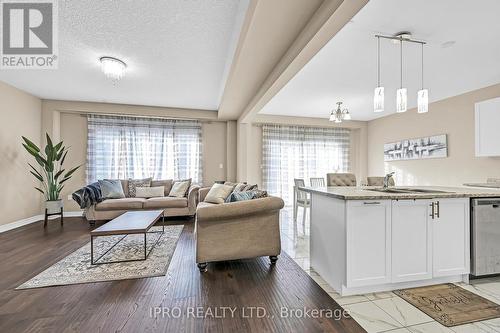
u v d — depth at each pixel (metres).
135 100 4.87
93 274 2.31
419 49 2.81
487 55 2.96
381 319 1.66
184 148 5.72
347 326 1.58
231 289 2.06
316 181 5.52
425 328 1.57
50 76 3.62
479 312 1.74
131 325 1.58
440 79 3.72
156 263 2.58
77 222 4.48
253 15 1.97
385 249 1.98
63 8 2.12
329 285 2.14
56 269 2.41
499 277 2.30
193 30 2.47
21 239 3.43
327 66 3.28
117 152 5.29
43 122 4.75
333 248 2.08
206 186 5.91
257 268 2.51
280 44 2.43
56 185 4.33
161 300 1.88
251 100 4.20
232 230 2.46
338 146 6.81
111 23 2.34
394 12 2.14
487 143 3.60
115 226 2.68
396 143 5.81
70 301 1.85
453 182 4.55
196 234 2.45
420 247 2.05
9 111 4.00
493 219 2.19
